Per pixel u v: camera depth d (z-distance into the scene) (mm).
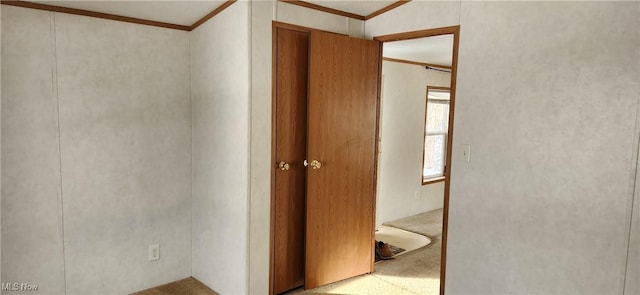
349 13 3215
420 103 5398
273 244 2930
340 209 3191
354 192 3271
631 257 2035
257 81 2648
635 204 2008
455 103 2699
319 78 2936
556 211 2273
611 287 2104
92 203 2838
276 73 2832
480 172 2584
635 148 1996
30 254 2619
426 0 2852
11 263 2551
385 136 4938
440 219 5297
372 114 3324
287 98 2916
